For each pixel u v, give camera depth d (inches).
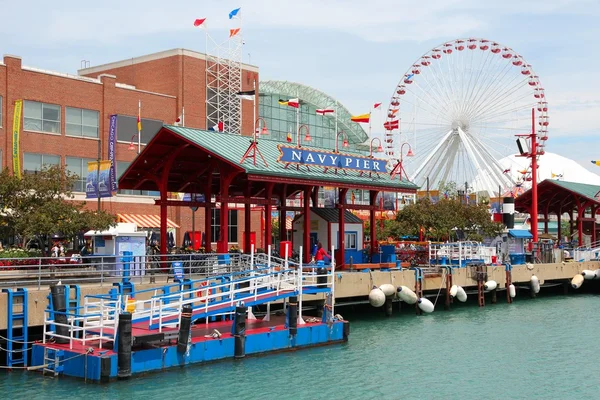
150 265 1819.6
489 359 1450.5
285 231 2090.3
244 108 3693.4
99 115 2935.5
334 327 1533.0
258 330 1412.4
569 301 2456.9
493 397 1176.8
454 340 1643.7
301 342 1462.8
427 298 2172.7
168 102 3267.7
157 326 1312.7
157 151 1812.3
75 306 1327.5
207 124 3467.0
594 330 1806.1
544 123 3592.5
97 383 1147.9
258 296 1443.2
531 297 2527.1
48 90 2755.9
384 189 2117.4
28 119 2694.4
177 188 2039.9
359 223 2190.0
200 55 3435.0
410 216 3061.0
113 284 1416.1
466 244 2556.6
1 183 1932.8
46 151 2736.2
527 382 1275.8
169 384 1169.4
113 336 1253.7
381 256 2199.8
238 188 2176.4
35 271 1475.1
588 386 1253.1
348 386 1211.9
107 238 1715.1
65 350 1187.3
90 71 3678.6
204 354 1293.1
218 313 1359.5
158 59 3412.9
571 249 2972.4
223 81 3528.5
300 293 1476.4
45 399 1073.5
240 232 3415.4
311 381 1229.1
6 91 2620.6
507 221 2947.8
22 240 2181.3
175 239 3152.1
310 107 5344.5
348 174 2038.6
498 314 2086.6
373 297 1857.8
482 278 2246.6
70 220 1877.5
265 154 1863.9
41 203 1941.4
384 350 1507.1
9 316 1237.1
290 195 2292.1
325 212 2149.4
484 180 3769.7
